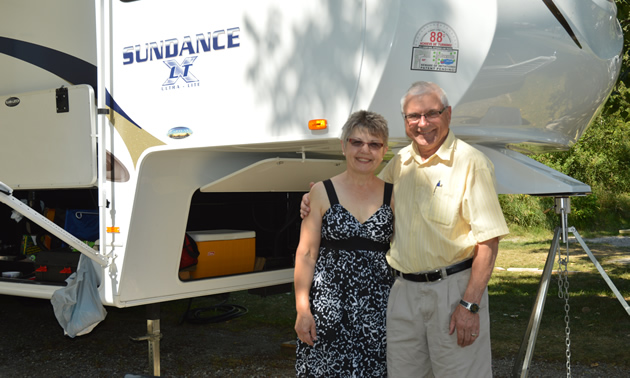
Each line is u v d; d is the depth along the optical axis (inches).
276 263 178.7
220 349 195.8
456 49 116.0
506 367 173.3
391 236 108.0
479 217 96.3
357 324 103.8
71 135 155.1
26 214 133.0
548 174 123.5
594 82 132.1
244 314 239.0
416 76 115.3
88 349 198.7
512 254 442.9
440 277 100.8
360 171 104.4
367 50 116.6
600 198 665.0
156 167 143.7
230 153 152.9
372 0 116.1
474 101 118.1
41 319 238.1
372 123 103.0
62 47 161.3
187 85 139.5
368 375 104.0
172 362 183.9
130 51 147.6
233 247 167.2
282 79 126.6
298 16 124.5
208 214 177.2
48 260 167.5
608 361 174.9
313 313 105.6
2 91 173.0
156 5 144.0
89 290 151.2
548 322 224.1
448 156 99.8
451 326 98.9
